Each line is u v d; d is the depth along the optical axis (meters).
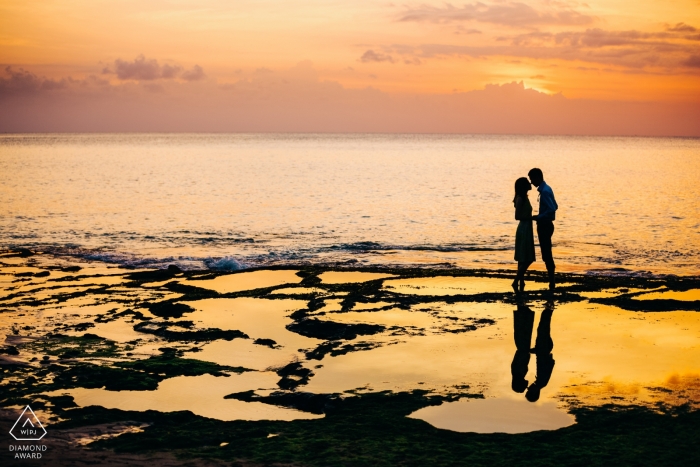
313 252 21.20
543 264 18.70
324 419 7.19
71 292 14.71
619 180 52.31
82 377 8.71
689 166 75.19
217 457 6.16
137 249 21.84
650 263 18.72
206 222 29.02
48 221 28.95
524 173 62.94
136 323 11.85
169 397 8.02
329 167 73.94
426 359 9.44
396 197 39.53
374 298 13.66
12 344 10.42
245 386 8.45
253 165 77.38
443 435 6.69
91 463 6.02
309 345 10.34
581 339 10.45
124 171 64.00
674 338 10.48
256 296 14.01
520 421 7.07
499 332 10.92
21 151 121.88
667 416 7.11
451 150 145.75
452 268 18.16
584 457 6.09
